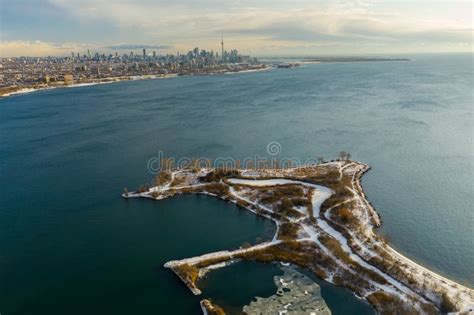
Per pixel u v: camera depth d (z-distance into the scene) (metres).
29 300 83.88
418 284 82.75
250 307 79.88
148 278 90.00
